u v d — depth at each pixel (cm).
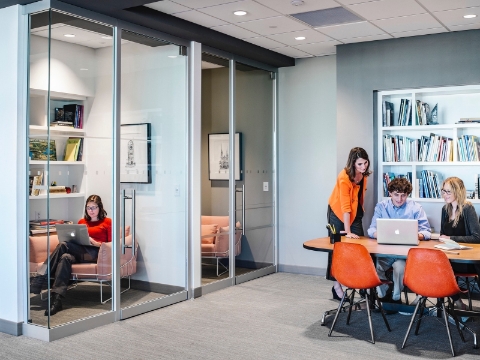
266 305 563
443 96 640
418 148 635
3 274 466
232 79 664
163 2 488
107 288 494
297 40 638
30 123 452
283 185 757
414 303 517
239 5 499
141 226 531
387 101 662
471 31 591
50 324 446
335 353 413
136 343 438
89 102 475
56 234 451
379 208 530
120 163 505
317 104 727
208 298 595
